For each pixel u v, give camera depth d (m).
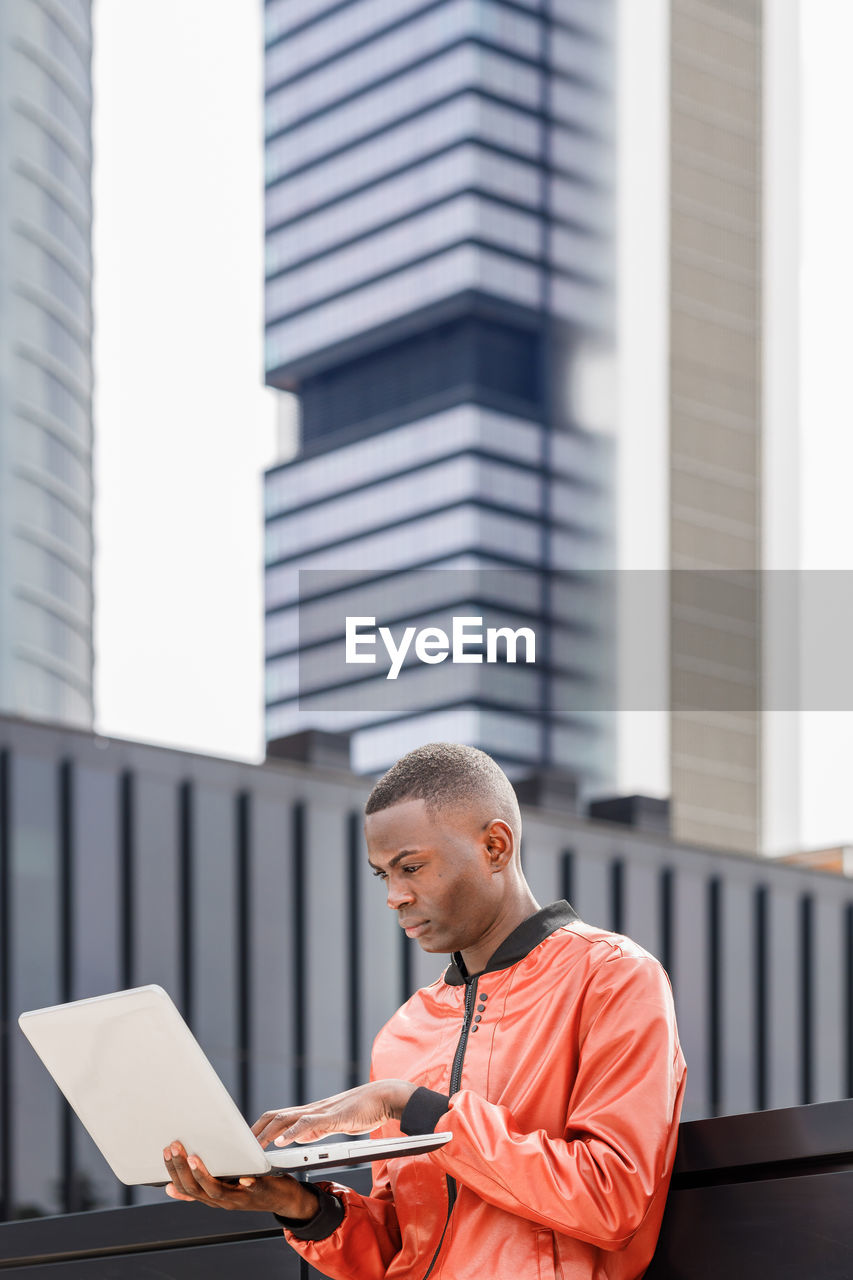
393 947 23.36
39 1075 19.66
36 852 20.66
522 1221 2.12
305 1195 2.26
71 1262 2.71
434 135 81.62
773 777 80.12
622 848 26.91
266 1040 21.97
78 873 20.92
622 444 79.88
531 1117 2.14
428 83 82.69
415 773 2.26
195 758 22.20
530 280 80.56
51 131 47.91
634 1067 2.09
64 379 46.75
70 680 44.84
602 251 82.38
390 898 2.25
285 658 80.88
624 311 81.62
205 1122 2.03
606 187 83.06
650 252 82.81
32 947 20.33
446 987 2.34
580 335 80.75
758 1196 2.15
